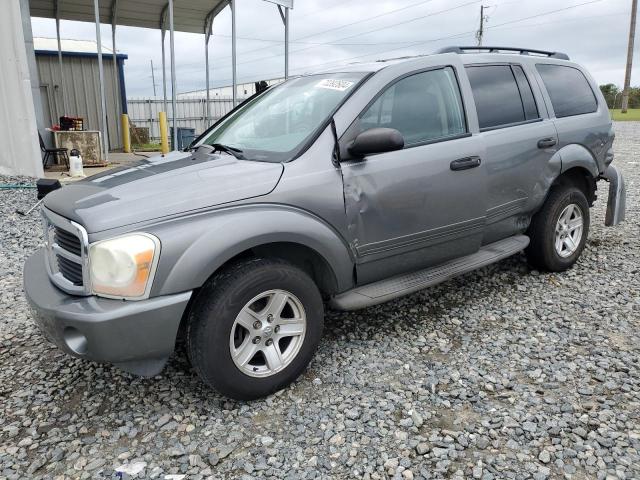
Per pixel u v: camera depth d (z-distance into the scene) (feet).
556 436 8.18
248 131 11.96
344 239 10.19
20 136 31.48
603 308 12.98
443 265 12.48
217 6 46.73
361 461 7.73
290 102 11.87
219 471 7.63
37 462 7.87
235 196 8.97
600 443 7.97
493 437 8.18
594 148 15.57
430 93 11.92
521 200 13.53
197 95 114.73
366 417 8.75
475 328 12.11
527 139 13.44
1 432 8.67
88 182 10.37
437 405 9.09
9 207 24.88
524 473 7.39
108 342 7.90
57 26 50.16
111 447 8.23
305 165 9.86
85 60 56.08
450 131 12.07
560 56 16.22
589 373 10.02
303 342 9.65
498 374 10.07
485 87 13.16
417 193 11.07
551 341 11.35
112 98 58.54
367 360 10.73
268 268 8.98
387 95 11.13
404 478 7.37
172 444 8.25
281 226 9.11
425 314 12.96
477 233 12.60
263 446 8.14
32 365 10.89
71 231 8.44
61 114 55.57
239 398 9.09
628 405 8.93
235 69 41.04
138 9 48.75
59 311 8.07
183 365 10.71
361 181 10.28
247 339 9.08
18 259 17.81
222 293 8.59
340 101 10.69
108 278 8.02
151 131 82.89
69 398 9.64
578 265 16.21
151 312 8.04
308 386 9.81
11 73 30.40
